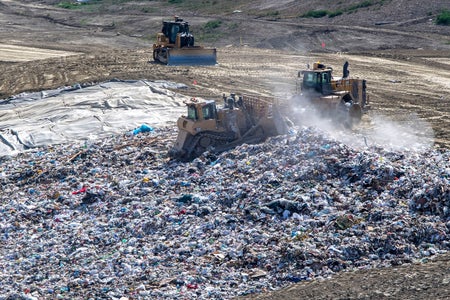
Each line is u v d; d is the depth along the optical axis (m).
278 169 90.69
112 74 182.88
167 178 98.19
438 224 73.06
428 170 83.25
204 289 67.75
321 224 76.06
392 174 82.44
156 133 123.88
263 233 76.12
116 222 85.62
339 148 90.75
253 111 109.06
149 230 82.06
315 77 117.94
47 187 102.00
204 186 92.75
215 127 106.19
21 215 91.38
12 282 73.25
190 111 106.38
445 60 192.00
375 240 71.50
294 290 64.50
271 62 194.75
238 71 183.38
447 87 156.25
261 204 81.94
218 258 72.81
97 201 93.44
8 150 123.94
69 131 130.50
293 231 75.31
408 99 143.88
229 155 101.62
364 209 77.38
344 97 120.75
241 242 75.44
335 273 68.00
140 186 96.00
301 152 92.88
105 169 106.19
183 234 79.69
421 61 189.75
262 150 100.12
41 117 142.38
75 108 146.38
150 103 148.12
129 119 136.00
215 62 193.50
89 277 72.62
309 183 84.81
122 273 72.75
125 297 67.25
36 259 78.38
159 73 181.75
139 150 112.56
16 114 147.12
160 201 89.56
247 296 65.62
